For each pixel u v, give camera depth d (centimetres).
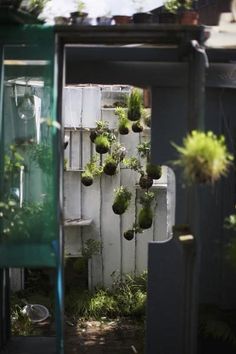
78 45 490
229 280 552
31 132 546
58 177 439
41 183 491
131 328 670
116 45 497
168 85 496
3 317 549
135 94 672
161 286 511
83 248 778
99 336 646
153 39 470
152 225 775
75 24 462
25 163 504
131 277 768
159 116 504
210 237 549
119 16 520
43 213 450
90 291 766
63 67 463
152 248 511
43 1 495
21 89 554
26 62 502
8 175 489
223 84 529
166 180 772
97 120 788
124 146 783
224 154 397
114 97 803
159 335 511
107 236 786
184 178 421
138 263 782
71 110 789
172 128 503
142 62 495
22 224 447
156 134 504
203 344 527
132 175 782
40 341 571
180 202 499
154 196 768
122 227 784
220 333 512
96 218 788
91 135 776
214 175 390
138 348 609
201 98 445
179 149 394
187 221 479
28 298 739
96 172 779
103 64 495
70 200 790
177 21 505
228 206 550
